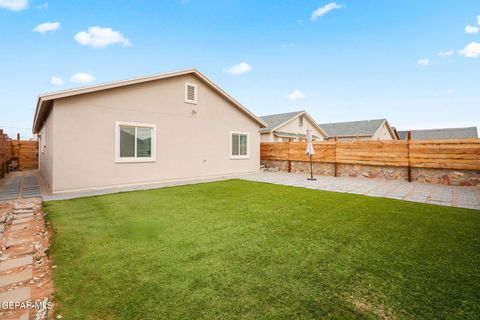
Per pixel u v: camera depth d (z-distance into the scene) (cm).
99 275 280
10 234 432
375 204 642
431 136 3303
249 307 222
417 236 406
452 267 299
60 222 477
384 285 259
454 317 210
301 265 304
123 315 212
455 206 628
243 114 1418
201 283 262
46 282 274
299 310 219
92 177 852
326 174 1399
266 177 1285
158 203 646
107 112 884
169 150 1069
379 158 1194
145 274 282
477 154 945
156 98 1020
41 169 1434
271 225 462
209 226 454
